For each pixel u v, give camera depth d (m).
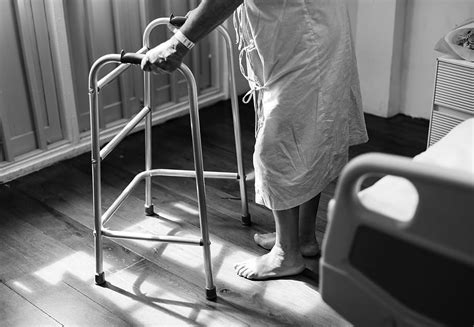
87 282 2.12
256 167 1.97
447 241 1.04
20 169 2.80
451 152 1.47
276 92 1.87
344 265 1.16
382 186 1.33
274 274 2.11
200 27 1.70
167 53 1.75
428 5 3.15
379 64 3.32
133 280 2.12
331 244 1.15
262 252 2.28
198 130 1.83
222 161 2.95
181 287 2.09
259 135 1.93
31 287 2.09
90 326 1.91
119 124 3.16
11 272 2.17
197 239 1.97
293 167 1.93
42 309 1.99
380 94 3.37
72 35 2.88
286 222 2.04
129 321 1.93
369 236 1.12
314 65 1.83
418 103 3.37
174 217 2.50
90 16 2.88
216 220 2.48
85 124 3.06
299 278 2.12
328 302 1.22
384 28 3.23
